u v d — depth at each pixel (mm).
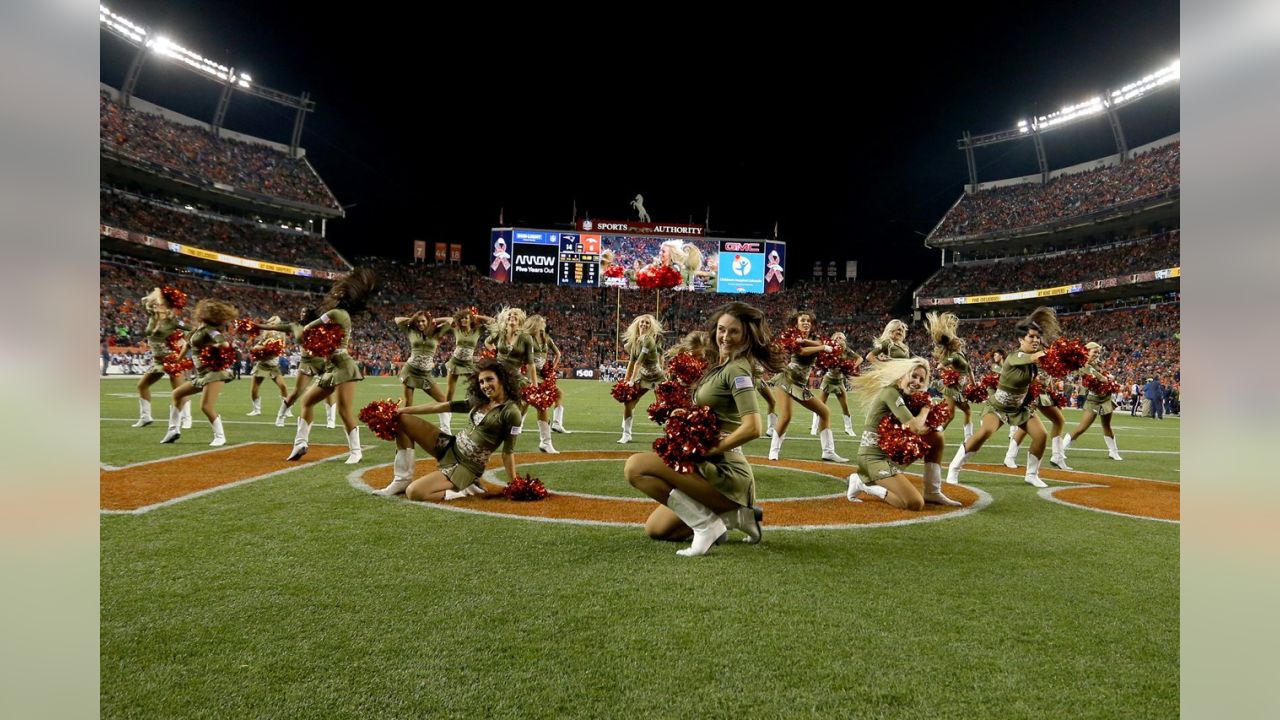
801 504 6086
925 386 6094
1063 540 4766
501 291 60875
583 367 50094
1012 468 9320
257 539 4328
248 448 8672
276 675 2504
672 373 6457
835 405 20250
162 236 42844
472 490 5941
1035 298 45562
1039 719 2299
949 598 3445
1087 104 47500
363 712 2262
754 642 2850
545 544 4324
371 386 26891
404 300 57750
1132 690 2510
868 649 2809
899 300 60062
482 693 2395
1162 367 35250
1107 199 45250
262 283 51719
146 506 5223
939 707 2363
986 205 52875
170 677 2477
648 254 55375
